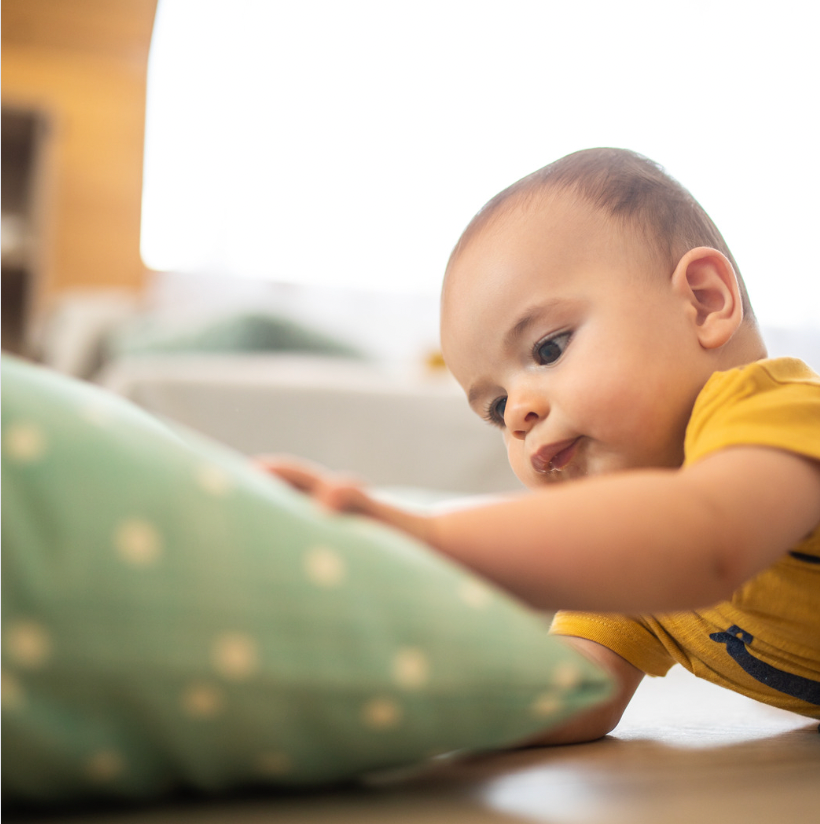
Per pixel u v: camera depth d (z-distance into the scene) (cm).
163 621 36
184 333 296
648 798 46
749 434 52
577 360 65
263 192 366
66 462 38
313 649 38
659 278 67
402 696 39
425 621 39
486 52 388
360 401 192
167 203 360
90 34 358
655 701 99
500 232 70
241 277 360
